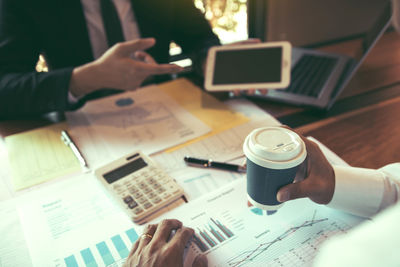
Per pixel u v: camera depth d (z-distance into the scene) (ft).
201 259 1.47
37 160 2.22
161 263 1.35
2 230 1.73
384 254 0.86
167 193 1.82
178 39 4.17
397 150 2.12
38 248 1.62
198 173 2.03
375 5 3.86
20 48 3.07
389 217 0.93
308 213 1.68
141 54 2.92
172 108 2.69
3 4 3.07
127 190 1.86
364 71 3.15
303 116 2.53
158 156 2.19
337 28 4.10
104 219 1.75
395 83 2.95
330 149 2.17
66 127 2.54
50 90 2.60
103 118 2.62
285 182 1.39
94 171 1.97
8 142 2.40
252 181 1.41
